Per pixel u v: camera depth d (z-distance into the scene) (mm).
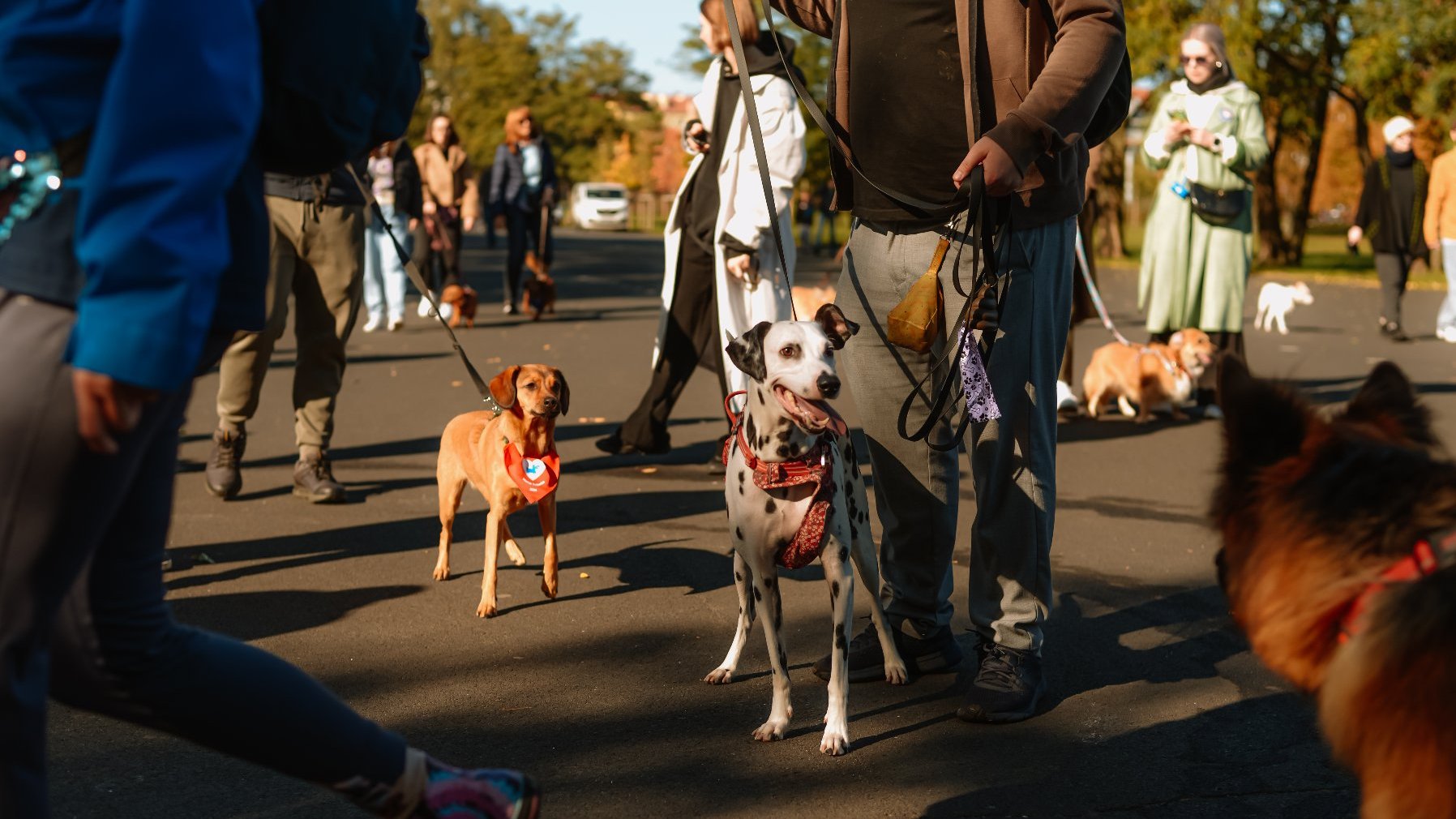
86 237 1694
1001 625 3719
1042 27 3512
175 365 1717
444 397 9570
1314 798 3135
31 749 1905
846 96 3848
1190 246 9070
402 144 13820
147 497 2031
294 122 2094
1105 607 4742
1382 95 27875
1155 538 5777
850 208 3963
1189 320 9172
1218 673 4043
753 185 6281
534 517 6074
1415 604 1915
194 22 1745
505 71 76312
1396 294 14625
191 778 3170
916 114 3648
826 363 3285
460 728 3541
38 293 1771
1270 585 2119
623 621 4551
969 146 3559
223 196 1802
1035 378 3650
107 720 3525
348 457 7449
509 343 13102
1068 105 3299
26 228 1778
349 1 2119
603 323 15445
